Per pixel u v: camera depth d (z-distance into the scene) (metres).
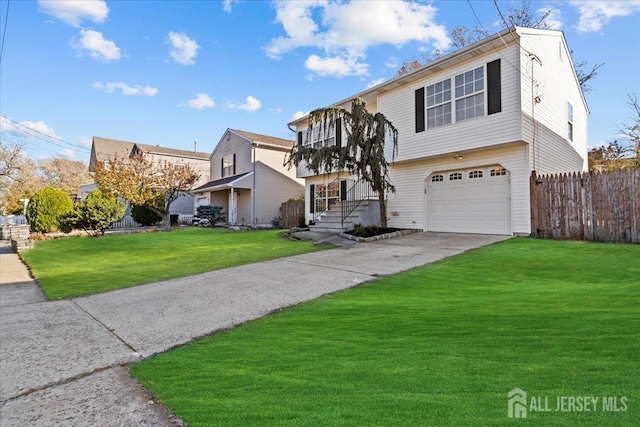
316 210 18.78
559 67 12.24
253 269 8.11
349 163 11.77
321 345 3.44
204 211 22.55
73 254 11.96
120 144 31.70
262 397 2.48
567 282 5.59
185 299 5.91
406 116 12.95
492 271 6.66
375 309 4.65
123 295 6.42
